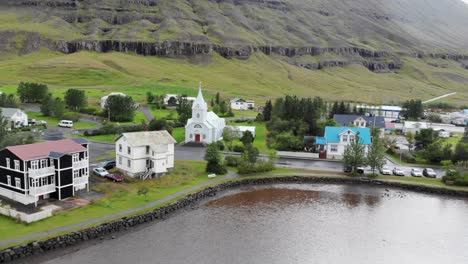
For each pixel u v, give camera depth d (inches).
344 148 4537.4
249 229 2817.4
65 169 2920.8
